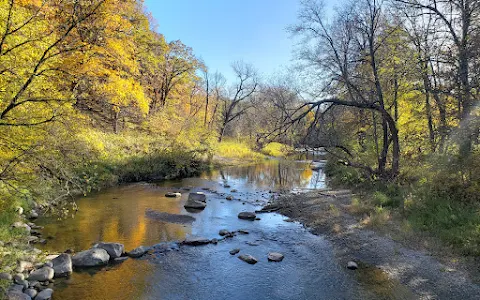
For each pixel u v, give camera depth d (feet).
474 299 20.44
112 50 45.14
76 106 25.38
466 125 32.78
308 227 37.45
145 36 84.38
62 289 21.66
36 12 22.34
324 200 47.85
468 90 32.22
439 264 25.03
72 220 36.55
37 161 22.41
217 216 41.98
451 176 34.76
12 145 21.80
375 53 51.37
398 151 48.01
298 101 64.03
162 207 44.96
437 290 21.80
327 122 57.52
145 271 24.99
